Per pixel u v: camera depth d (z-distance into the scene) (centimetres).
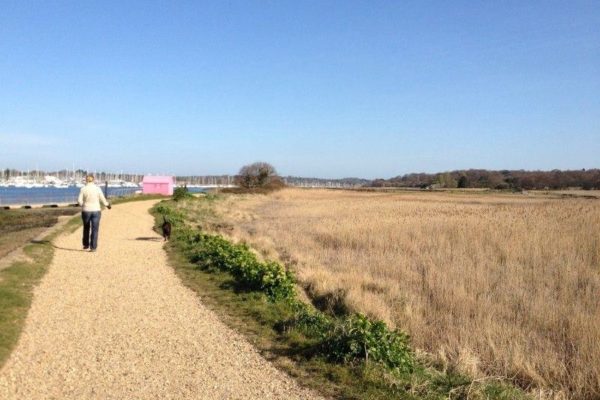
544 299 1224
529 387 771
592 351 876
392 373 680
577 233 2272
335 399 607
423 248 2008
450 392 661
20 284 1077
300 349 762
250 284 1140
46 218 3091
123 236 2052
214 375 666
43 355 704
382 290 1280
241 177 10488
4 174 18388
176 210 3606
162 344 775
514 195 9744
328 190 11644
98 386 617
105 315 911
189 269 1374
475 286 1338
